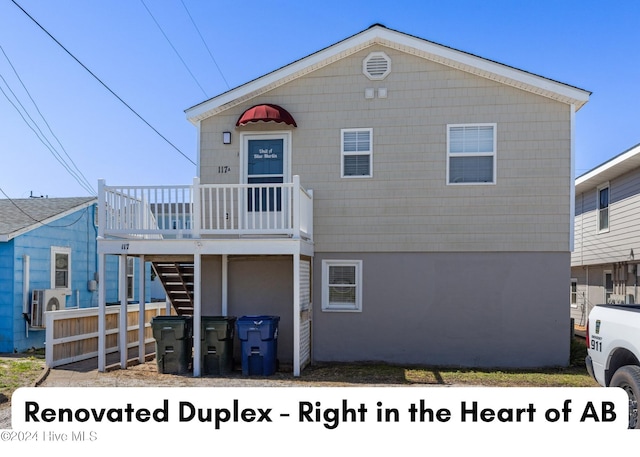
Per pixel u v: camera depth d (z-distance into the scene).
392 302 10.58
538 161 10.38
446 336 10.43
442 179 10.54
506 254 10.38
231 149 11.02
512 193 10.41
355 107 10.77
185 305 11.80
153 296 21.11
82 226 14.78
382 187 10.65
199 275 9.33
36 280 12.91
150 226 10.01
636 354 5.25
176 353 9.50
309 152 10.82
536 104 10.42
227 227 10.84
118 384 8.53
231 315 11.05
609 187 16.38
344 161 10.79
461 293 10.45
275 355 9.70
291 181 10.79
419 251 10.55
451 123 10.56
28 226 12.66
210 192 9.34
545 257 10.31
